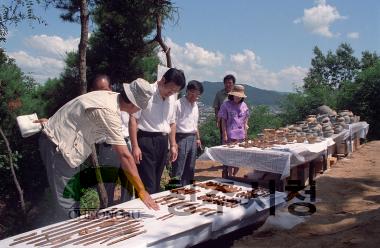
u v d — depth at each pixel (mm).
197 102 6383
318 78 34625
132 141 5004
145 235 3451
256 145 6941
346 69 35062
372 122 18891
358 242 3832
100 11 11867
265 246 4035
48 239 3391
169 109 5340
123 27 12359
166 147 5340
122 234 3484
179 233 3557
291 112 22250
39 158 9438
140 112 5117
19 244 3330
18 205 8953
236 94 7559
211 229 3869
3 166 8984
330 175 7582
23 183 9406
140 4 11461
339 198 5859
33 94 12609
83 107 3961
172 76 5043
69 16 10195
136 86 4035
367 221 4367
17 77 10984
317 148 7094
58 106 12625
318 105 21344
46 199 8312
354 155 9992
